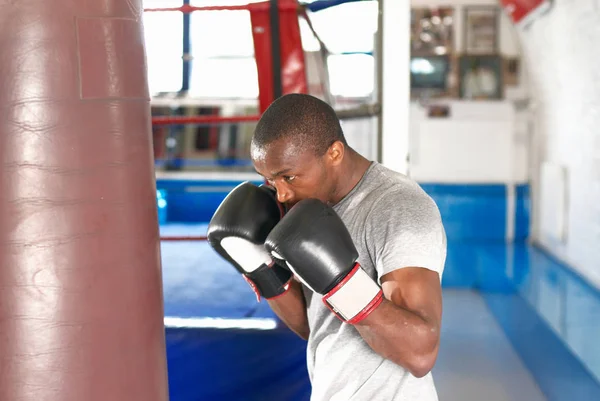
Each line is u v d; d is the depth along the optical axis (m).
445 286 5.73
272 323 2.29
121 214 1.06
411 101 6.70
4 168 1.00
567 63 5.23
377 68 2.11
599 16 4.35
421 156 6.68
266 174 1.17
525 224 6.53
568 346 3.38
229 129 6.57
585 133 4.93
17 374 1.03
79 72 1.00
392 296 1.10
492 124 6.55
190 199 6.07
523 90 6.64
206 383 2.24
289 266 1.10
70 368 1.03
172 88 6.38
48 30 0.99
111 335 1.06
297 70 2.38
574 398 3.15
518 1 5.56
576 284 4.77
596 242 4.64
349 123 5.93
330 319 1.26
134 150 1.08
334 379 1.22
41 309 1.02
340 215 1.24
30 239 1.01
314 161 1.15
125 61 1.06
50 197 1.00
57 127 1.00
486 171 6.61
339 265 1.05
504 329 4.45
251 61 6.58
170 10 2.41
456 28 6.64
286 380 2.23
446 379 3.59
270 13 2.35
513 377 3.61
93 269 1.03
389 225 1.14
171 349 2.24
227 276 3.40
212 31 6.55
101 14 1.02
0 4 0.99
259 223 1.24
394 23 2.06
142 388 1.11
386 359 1.19
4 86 1.00
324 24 6.30
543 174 6.06
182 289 3.06
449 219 6.60
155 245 1.14
